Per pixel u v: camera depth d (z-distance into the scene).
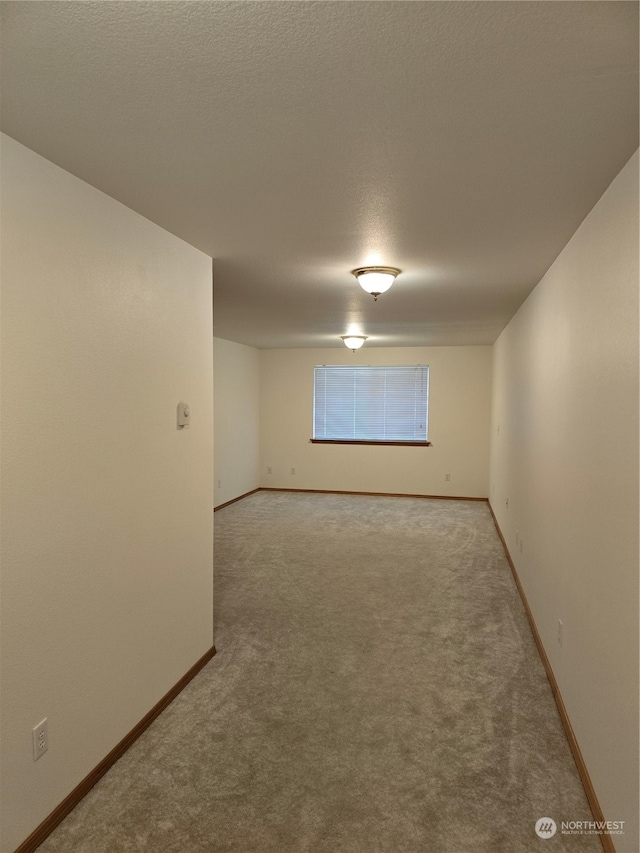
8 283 1.54
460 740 2.25
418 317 4.85
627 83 1.22
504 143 1.53
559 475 2.55
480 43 1.08
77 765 1.88
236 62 1.16
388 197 1.96
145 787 1.97
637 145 1.52
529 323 3.72
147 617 2.31
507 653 3.03
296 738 2.27
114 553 2.07
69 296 1.79
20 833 1.63
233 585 4.11
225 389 7.04
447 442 7.72
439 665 2.89
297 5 0.97
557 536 2.58
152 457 2.32
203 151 1.60
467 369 7.61
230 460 7.26
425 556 4.88
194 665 2.77
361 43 1.08
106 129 1.47
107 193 1.95
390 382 7.89
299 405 8.16
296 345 7.68
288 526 6.00
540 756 2.15
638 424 1.47
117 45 1.10
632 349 1.52
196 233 2.42
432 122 1.41
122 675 2.14
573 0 0.95
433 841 1.73
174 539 2.53
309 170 1.73
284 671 2.83
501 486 5.62
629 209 1.59
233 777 2.02
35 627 1.67
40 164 1.64
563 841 1.73
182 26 1.04
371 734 2.29
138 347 2.20
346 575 4.36
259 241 2.53
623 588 1.57
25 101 1.33
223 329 5.79
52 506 1.74
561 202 1.98
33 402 1.65
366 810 1.86
